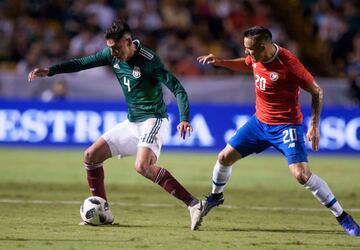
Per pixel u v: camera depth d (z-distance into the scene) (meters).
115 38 26.38
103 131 64.38
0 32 74.88
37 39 74.62
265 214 32.62
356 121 64.19
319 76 79.50
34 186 42.00
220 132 64.81
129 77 27.28
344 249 23.52
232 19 78.31
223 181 27.73
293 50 77.50
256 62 26.33
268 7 80.50
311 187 26.20
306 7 82.75
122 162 58.41
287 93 26.20
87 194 38.91
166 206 34.62
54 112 64.81
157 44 75.38
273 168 55.41
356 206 36.69
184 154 63.09
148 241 24.22
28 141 65.12
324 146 64.44
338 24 80.75
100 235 25.36
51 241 23.91
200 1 79.06
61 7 79.56
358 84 65.62
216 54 74.62
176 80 26.88
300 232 27.22
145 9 78.06
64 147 64.81
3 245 23.02
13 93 66.06
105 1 78.62
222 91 66.12
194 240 24.64
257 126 27.03
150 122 27.34
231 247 23.39
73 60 28.36
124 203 35.62
